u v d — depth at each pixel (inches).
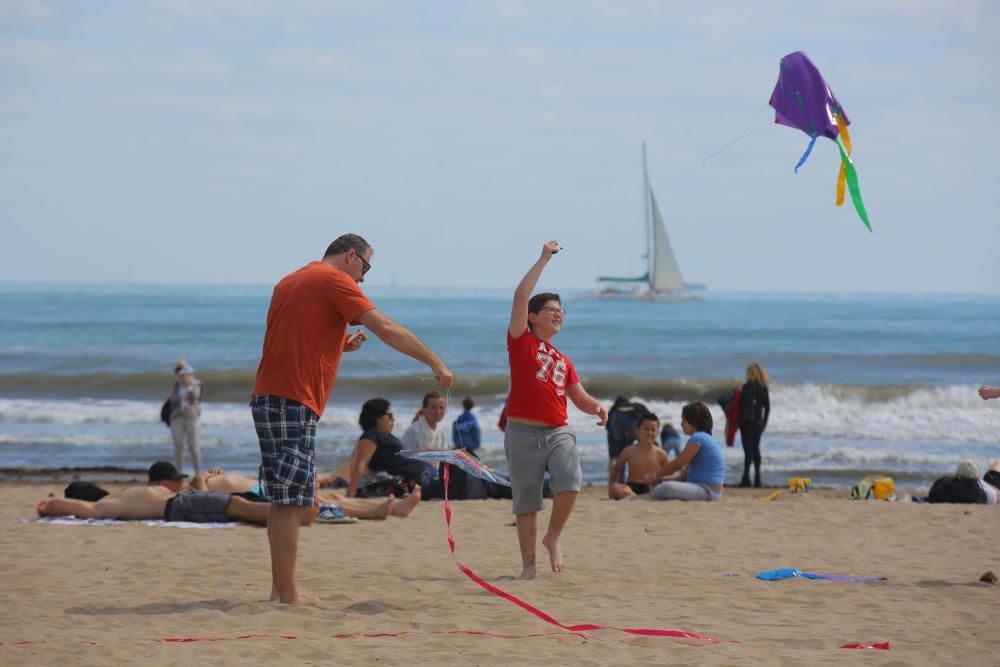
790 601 511.2
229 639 415.2
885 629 445.7
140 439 1744.6
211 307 7637.8
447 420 1262.3
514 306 563.8
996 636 431.5
